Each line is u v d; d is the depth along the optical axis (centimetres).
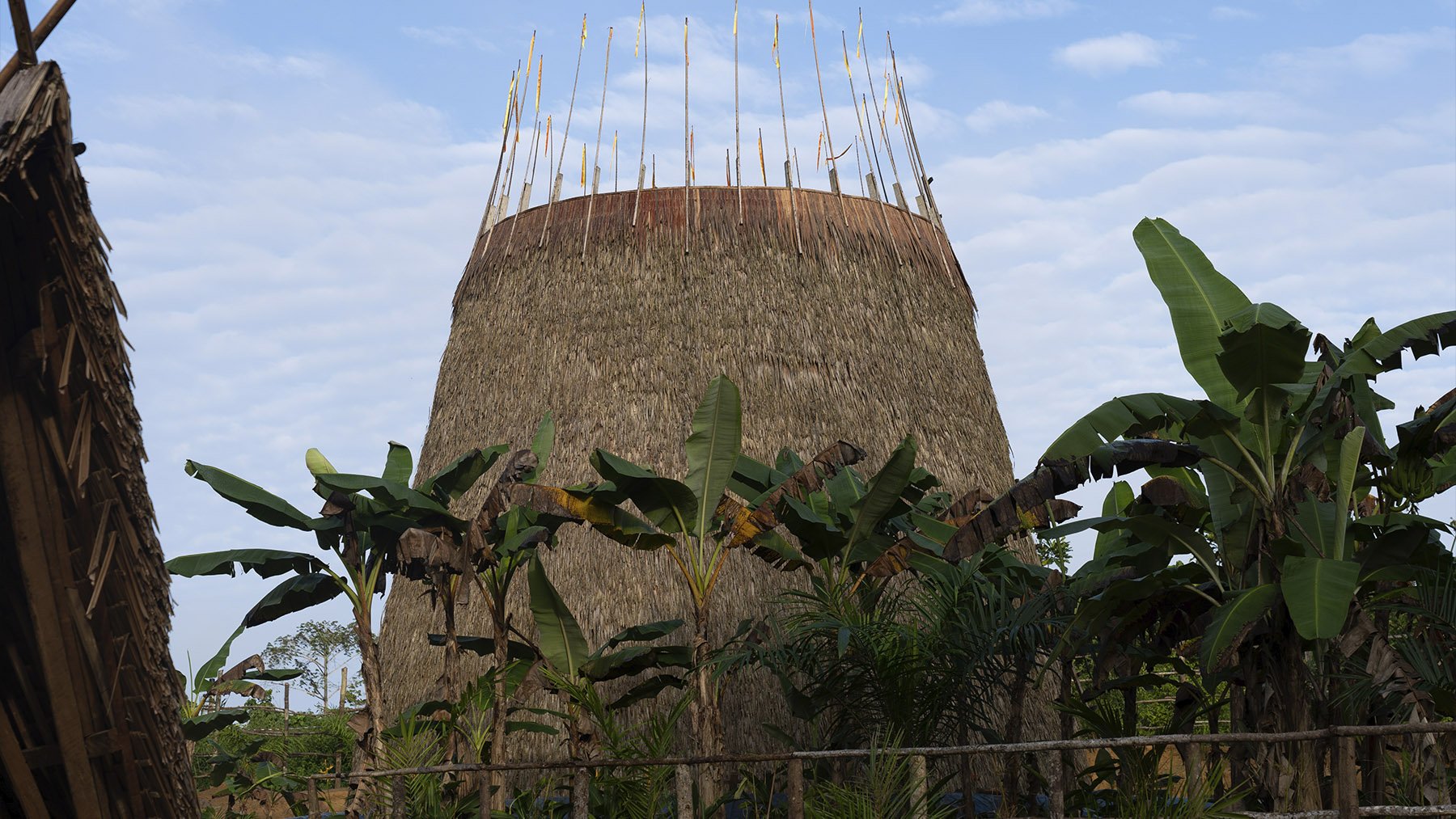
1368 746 913
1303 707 855
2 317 620
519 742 1502
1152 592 988
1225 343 862
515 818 1125
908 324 1903
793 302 1819
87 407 635
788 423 1728
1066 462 938
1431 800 804
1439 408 962
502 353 1856
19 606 671
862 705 1030
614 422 1722
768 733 1467
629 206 1894
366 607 1233
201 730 1508
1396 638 970
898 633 1004
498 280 1938
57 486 656
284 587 1245
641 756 1047
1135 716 1106
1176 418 952
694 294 1806
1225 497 1002
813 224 1895
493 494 1167
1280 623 867
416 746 1109
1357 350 945
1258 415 897
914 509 1326
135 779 704
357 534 1259
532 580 1166
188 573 1234
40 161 596
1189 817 809
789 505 1145
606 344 1781
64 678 657
